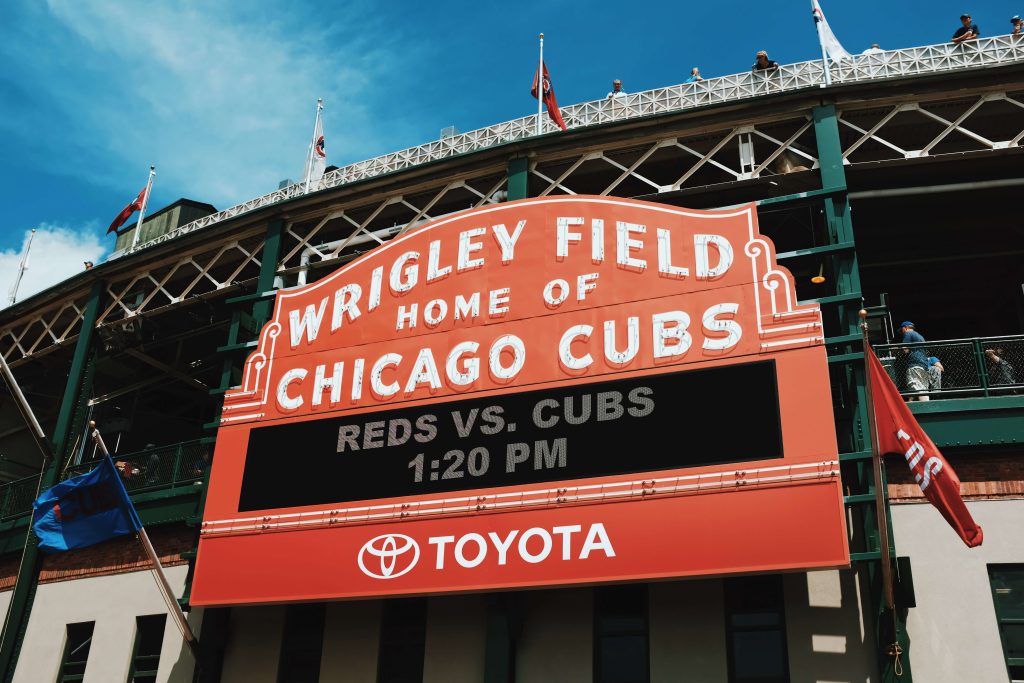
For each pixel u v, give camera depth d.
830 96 21.50
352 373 20.92
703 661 17.34
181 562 23.06
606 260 19.66
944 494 15.16
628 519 17.25
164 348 32.31
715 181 24.94
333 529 19.47
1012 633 16.38
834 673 16.53
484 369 19.66
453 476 18.91
